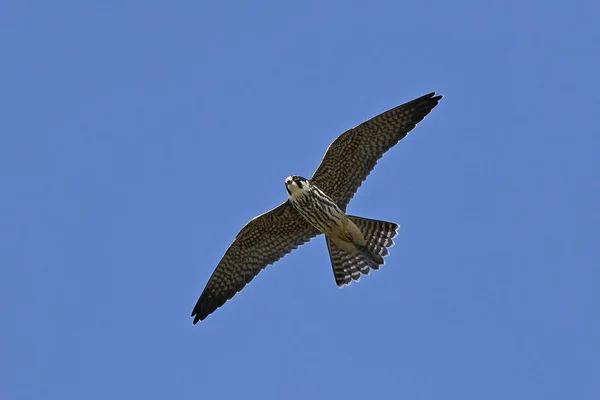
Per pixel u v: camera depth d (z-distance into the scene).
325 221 21.94
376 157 21.88
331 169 21.89
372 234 22.48
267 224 22.53
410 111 21.62
